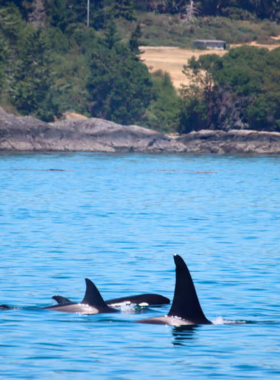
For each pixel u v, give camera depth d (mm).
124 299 52625
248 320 48312
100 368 38281
